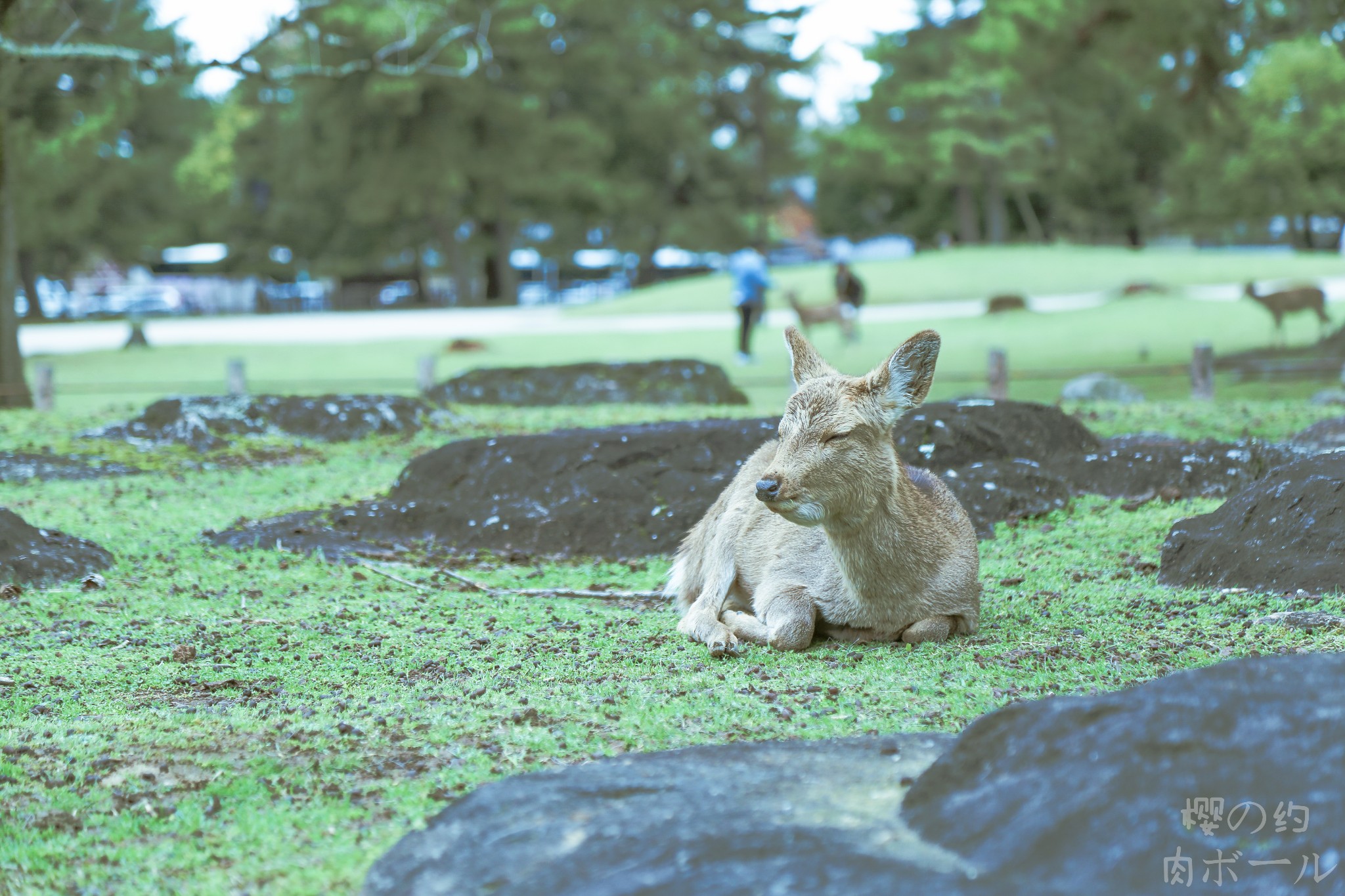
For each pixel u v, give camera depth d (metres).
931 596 5.50
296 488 10.39
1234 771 2.85
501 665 5.35
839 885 2.72
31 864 3.38
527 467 8.90
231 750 4.28
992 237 57.19
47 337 37.06
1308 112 46.97
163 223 52.69
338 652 5.66
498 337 31.44
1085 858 2.76
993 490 8.37
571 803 3.42
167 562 7.77
